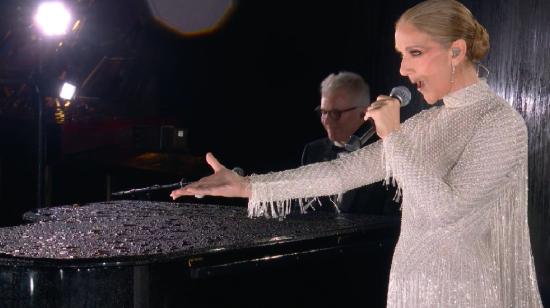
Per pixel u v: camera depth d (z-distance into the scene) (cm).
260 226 414
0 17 810
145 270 341
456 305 283
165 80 930
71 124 895
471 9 598
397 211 505
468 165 279
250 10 852
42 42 782
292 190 327
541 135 554
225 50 884
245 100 875
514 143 278
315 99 814
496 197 278
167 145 895
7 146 882
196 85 910
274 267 388
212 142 905
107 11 882
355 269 427
